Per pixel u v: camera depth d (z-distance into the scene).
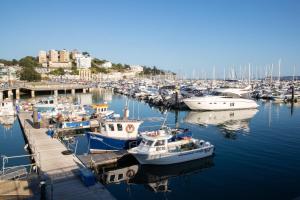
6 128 40.97
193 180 21.36
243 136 34.78
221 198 18.31
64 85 106.31
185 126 42.22
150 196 18.84
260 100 77.81
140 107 67.00
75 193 16.23
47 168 20.27
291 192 18.94
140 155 22.70
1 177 17.84
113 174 22.73
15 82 118.75
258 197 18.31
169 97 67.00
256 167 23.72
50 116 41.91
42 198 14.34
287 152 27.72
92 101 79.62
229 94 61.72
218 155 26.95
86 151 28.36
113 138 25.66
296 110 58.88
